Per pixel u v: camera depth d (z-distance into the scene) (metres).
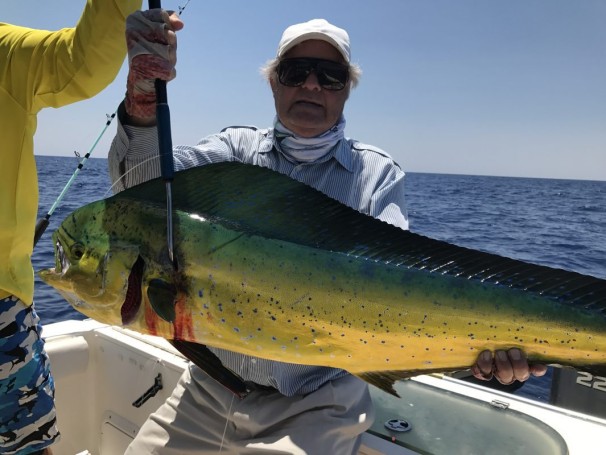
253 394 1.11
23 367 1.06
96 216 0.78
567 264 6.45
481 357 0.81
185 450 1.14
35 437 1.10
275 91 1.20
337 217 0.82
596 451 1.04
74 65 0.85
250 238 0.78
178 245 0.76
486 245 7.94
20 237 1.03
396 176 1.20
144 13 0.70
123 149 0.83
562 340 0.79
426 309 0.80
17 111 0.96
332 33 1.11
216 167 0.80
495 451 1.06
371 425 1.12
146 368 1.49
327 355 0.81
